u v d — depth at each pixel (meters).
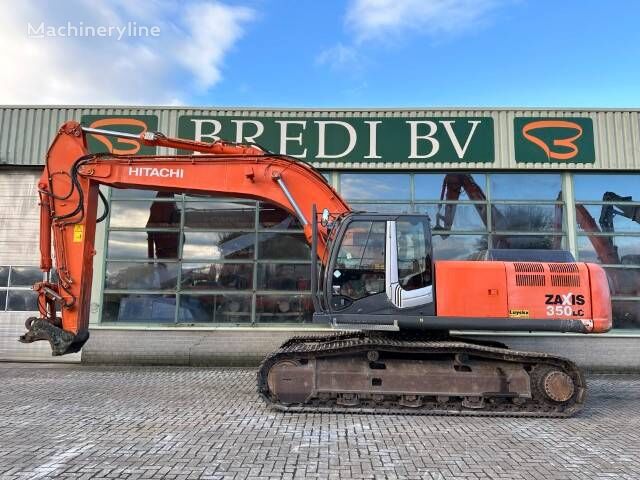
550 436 5.14
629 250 9.95
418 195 10.12
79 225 7.29
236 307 9.89
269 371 6.16
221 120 10.19
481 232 9.98
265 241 10.02
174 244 10.03
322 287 6.64
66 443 4.72
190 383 7.85
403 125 10.11
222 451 4.53
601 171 10.11
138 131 10.21
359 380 6.14
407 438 5.00
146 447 4.62
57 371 8.91
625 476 4.02
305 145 10.09
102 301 9.84
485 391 6.06
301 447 4.67
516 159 10.00
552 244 9.98
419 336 6.71
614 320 9.72
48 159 7.43
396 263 6.36
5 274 10.26
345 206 7.09
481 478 3.96
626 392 7.68
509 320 6.20
